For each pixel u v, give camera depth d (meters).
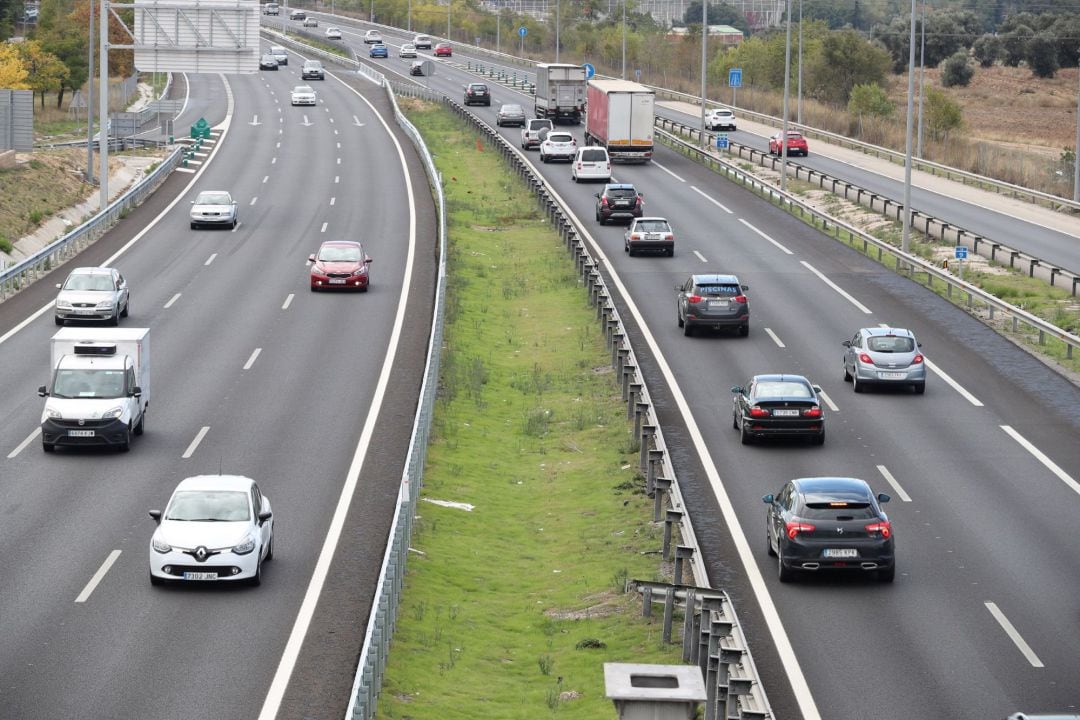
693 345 124.75
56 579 67.00
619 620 66.62
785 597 67.19
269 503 77.25
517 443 101.62
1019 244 176.25
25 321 129.00
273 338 124.94
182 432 95.31
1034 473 88.25
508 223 197.75
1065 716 42.81
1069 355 119.81
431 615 66.19
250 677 55.69
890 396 107.94
